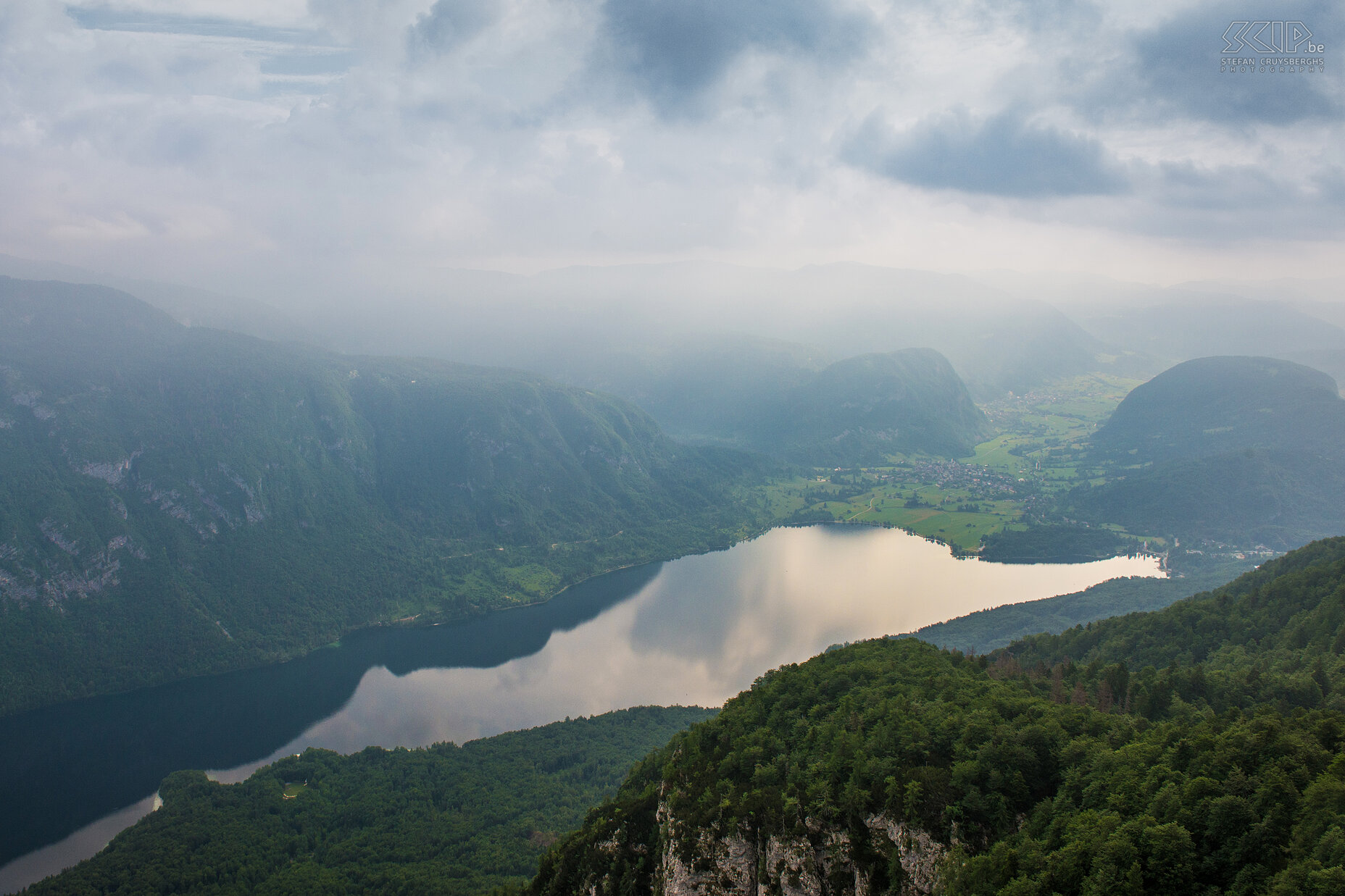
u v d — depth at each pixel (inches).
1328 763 3811.5
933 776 4340.6
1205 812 3681.1
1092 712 5007.4
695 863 4749.0
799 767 4982.8
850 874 4330.7
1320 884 3080.7
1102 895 3491.6
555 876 5659.5
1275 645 7062.0
